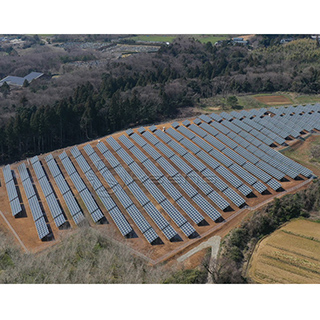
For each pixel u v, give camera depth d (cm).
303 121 10419
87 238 6222
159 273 5334
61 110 11175
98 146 9650
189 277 5066
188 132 9975
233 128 10156
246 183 7462
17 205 7519
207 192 7206
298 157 8644
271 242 5806
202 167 8081
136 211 6869
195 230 6278
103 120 12144
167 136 9756
